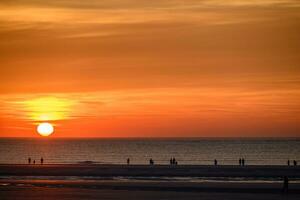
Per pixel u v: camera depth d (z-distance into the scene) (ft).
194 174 377.71
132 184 319.27
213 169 409.28
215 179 350.02
